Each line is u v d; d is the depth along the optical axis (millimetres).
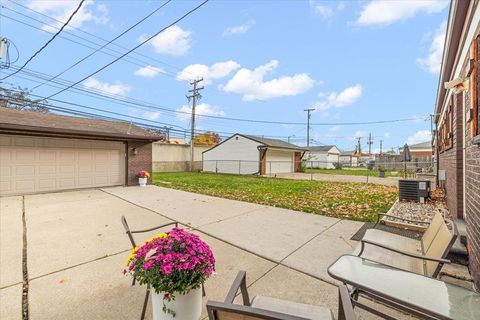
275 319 1018
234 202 7250
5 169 7996
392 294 1744
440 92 7020
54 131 8367
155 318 1924
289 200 7676
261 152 19469
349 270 2078
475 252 2562
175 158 22469
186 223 5012
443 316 1513
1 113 8930
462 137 4328
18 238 3986
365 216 5629
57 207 6332
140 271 1861
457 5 3000
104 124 11711
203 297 2432
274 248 3701
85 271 2922
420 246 3104
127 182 11008
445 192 7461
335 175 19844
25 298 2371
